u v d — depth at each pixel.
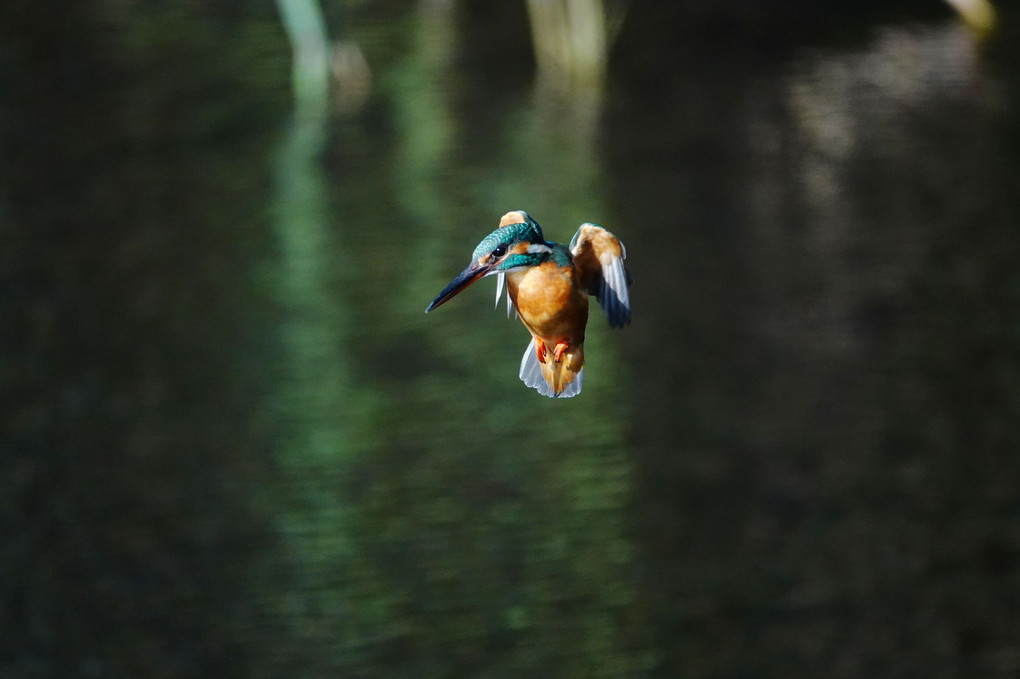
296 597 13.03
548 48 31.72
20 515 14.44
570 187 24.27
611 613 12.77
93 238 22.28
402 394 16.94
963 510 14.28
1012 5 34.34
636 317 19.02
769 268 20.47
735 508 14.39
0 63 31.25
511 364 17.70
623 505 14.49
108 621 12.82
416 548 13.76
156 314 19.47
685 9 35.25
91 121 27.97
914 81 29.30
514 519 14.17
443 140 27.14
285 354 18.11
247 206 23.67
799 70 30.69
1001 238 21.17
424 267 20.75
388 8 36.75
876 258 20.72
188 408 16.66
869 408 16.31
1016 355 17.39
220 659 12.12
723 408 16.42
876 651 12.04
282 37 33.59
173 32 33.88
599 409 16.55
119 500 14.82
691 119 27.89
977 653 12.20
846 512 14.33
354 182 24.83
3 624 12.74
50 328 19.02
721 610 12.65
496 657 12.09
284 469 15.30
